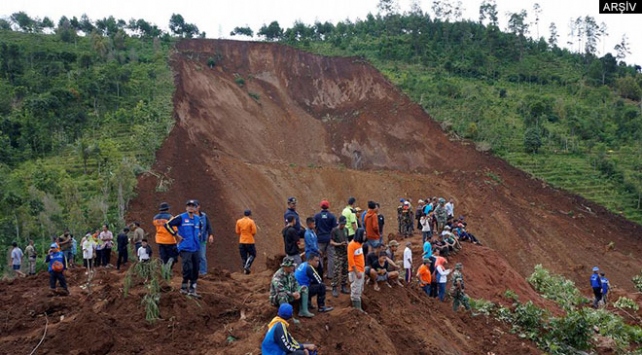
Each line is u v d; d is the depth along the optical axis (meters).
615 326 16.66
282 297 9.51
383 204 36.25
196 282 10.87
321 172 38.78
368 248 12.84
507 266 21.23
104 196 27.86
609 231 37.44
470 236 23.77
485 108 51.62
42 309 10.81
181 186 31.62
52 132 39.03
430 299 14.34
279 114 50.09
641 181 43.12
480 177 39.97
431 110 49.69
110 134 39.06
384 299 12.26
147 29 66.62
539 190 40.78
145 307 9.82
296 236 11.26
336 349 9.45
